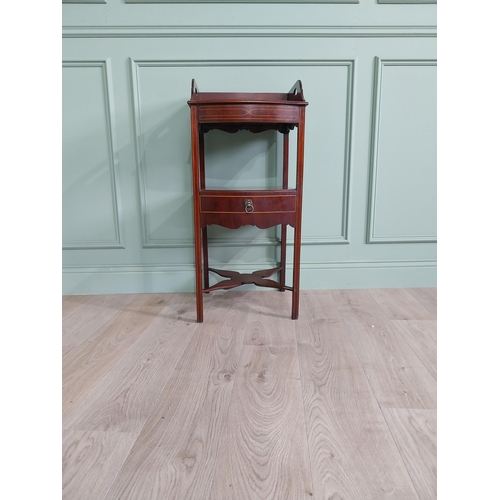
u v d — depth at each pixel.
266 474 0.67
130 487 0.65
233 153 1.57
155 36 1.47
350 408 0.85
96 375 1.00
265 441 0.75
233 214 1.24
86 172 1.57
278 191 1.23
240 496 0.63
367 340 1.18
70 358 1.09
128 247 1.63
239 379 0.97
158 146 1.55
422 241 1.64
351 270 1.66
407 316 1.37
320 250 1.65
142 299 1.58
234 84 1.51
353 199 1.61
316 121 1.55
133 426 0.80
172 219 1.61
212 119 1.17
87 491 0.64
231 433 0.78
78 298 1.59
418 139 1.57
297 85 1.32
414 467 0.69
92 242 1.62
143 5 1.45
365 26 1.48
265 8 1.46
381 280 1.67
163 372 1.01
